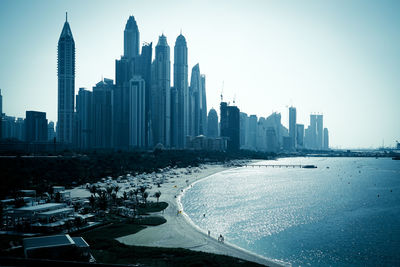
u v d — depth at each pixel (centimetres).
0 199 19500
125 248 11456
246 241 13738
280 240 13900
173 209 19262
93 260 9606
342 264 11212
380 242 13588
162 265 9800
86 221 15138
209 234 14262
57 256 9012
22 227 13288
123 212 17562
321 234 14788
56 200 18288
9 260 2164
